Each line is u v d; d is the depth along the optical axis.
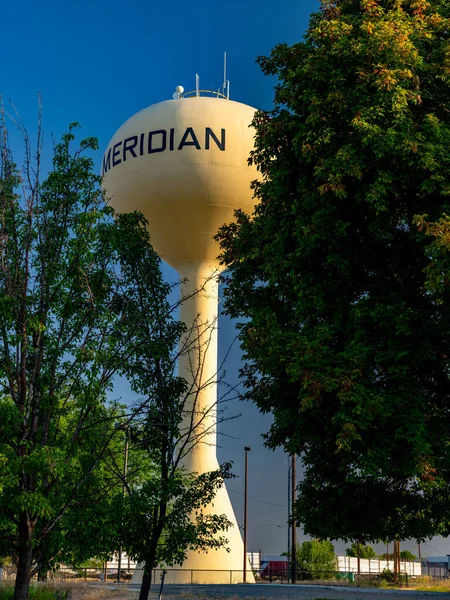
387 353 15.66
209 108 33.34
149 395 15.75
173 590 29.67
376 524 17.44
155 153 32.72
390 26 16.59
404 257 17.36
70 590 25.56
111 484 14.65
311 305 17.19
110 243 14.68
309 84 17.25
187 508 15.66
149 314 15.79
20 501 11.45
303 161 17.61
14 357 12.97
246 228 20.48
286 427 17.30
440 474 15.69
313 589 31.25
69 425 14.12
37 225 13.41
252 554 59.84
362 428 14.63
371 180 16.44
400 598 24.56
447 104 17.12
